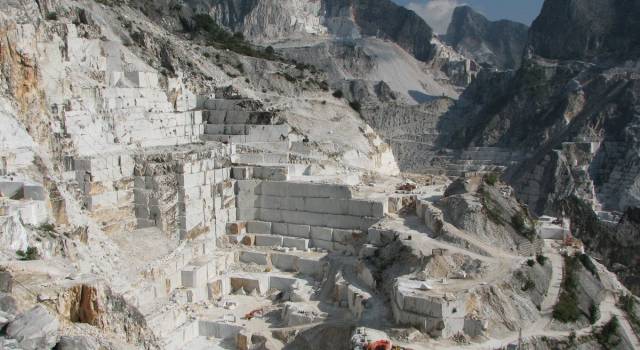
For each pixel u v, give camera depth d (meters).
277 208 53.06
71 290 22.56
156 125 56.72
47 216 31.98
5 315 19.53
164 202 48.09
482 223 43.81
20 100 40.78
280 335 39.41
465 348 33.53
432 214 45.62
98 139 49.59
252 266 50.16
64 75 49.12
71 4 67.00
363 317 36.91
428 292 35.88
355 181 58.75
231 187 53.62
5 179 31.61
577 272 42.00
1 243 25.25
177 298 43.31
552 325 36.94
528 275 39.38
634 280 62.28
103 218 45.59
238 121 64.00
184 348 39.84
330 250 50.97
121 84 54.81
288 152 61.25
